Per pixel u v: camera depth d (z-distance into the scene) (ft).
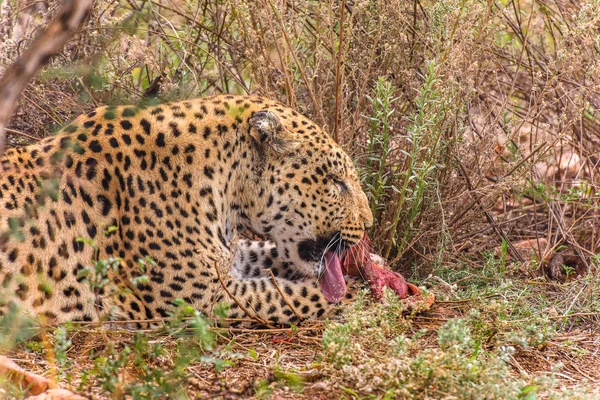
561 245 46.29
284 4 42.91
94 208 34.22
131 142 34.94
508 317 36.58
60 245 33.58
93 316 34.19
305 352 33.71
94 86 41.22
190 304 34.86
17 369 27.96
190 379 28.12
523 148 45.16
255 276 40.75
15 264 32.76
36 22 49.42
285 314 36.40
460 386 27.53
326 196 37.06
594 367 33.83
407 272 43.21
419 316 37.04
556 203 47.70
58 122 43.39
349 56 44.19
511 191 48.85
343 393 28.55
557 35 56.29
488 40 45.96
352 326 31.19
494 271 42.19
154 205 34.60
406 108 45.29
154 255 34.47
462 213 43.45
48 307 33.37
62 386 28.91
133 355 29.40
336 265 38.01
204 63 46.73
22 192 33.50
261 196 36.88
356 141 43.29
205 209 35.24
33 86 41.57
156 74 48.44
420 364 27.86
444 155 42.83
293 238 37.93
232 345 32.68
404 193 39.63
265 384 27.61
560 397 28.37
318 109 41.24
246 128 36.42
